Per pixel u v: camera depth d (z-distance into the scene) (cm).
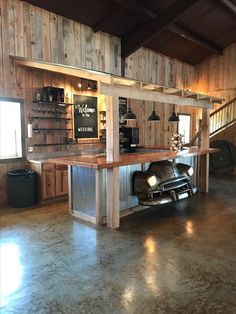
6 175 507
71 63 614
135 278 258
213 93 997
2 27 480
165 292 236
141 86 423
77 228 388
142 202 429
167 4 638
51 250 317
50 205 504
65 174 552
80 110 640
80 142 646
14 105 519
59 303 222
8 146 519
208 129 603
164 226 397
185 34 768
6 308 216
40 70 544
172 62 934
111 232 373
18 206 489
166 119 927
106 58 700
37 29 539
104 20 630
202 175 603
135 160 414
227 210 475
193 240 347
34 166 522
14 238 351
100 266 280
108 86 375
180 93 509
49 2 535
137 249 320
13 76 504
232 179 762
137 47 712
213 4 680
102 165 363
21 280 255
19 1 505
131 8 607
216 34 841
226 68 961
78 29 624
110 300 226
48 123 577
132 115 571
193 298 228
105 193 408
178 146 611
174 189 470
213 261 291
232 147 852
